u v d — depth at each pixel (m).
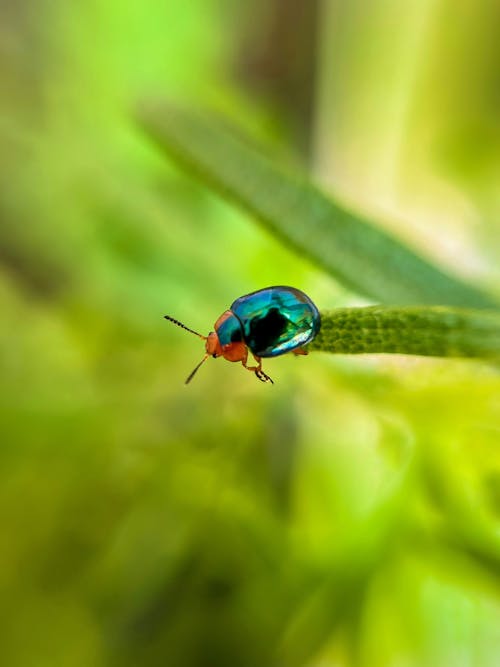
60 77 0.10
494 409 0.08
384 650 0.09
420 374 0.08
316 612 0.09
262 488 0.09
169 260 0.10
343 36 0.11
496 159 0.10
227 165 0.08
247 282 0.09
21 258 0.10
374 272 0.07
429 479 0.08
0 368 0.10
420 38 0.10
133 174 0.10
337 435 0.09
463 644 0.09
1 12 0.10
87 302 0.10
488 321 0.06
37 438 0.09
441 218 0.10
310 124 0.11
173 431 0.09
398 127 0.11
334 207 0.08
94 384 0.10
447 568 0.08
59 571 0.09
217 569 0.09
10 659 0.09
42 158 0.10
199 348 0.10
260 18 0.11
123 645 0.09
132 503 0.09
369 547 0.08
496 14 0.10
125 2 0.10
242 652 0.09
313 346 0.06
